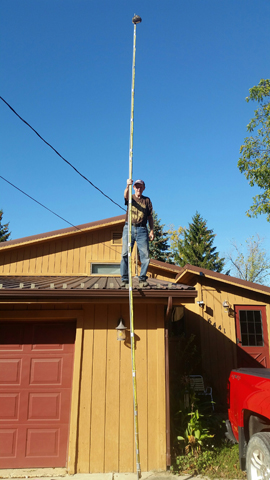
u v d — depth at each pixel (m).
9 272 10.39
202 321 10.04
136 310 5.93
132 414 5.55
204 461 5.54
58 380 5.82
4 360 5.86
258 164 12.55
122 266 5.84
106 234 10.87
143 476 5.16
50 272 10.45
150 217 6.07
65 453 5.54
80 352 5.73
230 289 10.39
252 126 12.93
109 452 5.39
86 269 10.53
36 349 5.93
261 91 12.69
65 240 10.73
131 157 5.09
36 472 5.31
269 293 10.02
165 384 5.66
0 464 5.45
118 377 5.69
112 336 5.84
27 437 5.58
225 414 8.25
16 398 5.72
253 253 30.98
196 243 30.92
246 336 10.07
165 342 5.83
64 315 5.88
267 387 4.25
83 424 5.48
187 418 6.26
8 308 5.88
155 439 5.45
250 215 12.20
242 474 5.22
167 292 5.42
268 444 4.00
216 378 9.61
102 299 5.52
